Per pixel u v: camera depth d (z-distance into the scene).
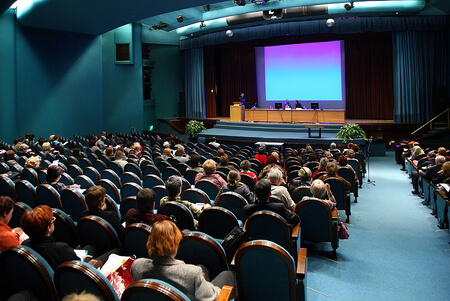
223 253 3.00
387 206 7.97
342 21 18.00
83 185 6.02
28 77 16.42
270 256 2.77
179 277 2.30
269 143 16.00
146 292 1.99
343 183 6.49
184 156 9.62
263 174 6.98
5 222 3.30
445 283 4.50
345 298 4.14
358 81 20.38
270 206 4.02
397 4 16.39
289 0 16.28
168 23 19.58
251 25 20.05
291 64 21.56
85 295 1.18
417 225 6.66
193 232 3.02
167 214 4.07
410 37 17.67
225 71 23.94
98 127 19.14
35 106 16.73
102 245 3.47
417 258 5.23
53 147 12.64
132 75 20.81
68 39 17.73
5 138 15.49
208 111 23.98
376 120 19.69
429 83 17.77
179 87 24.58
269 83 22.31
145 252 3.19
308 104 21.38
